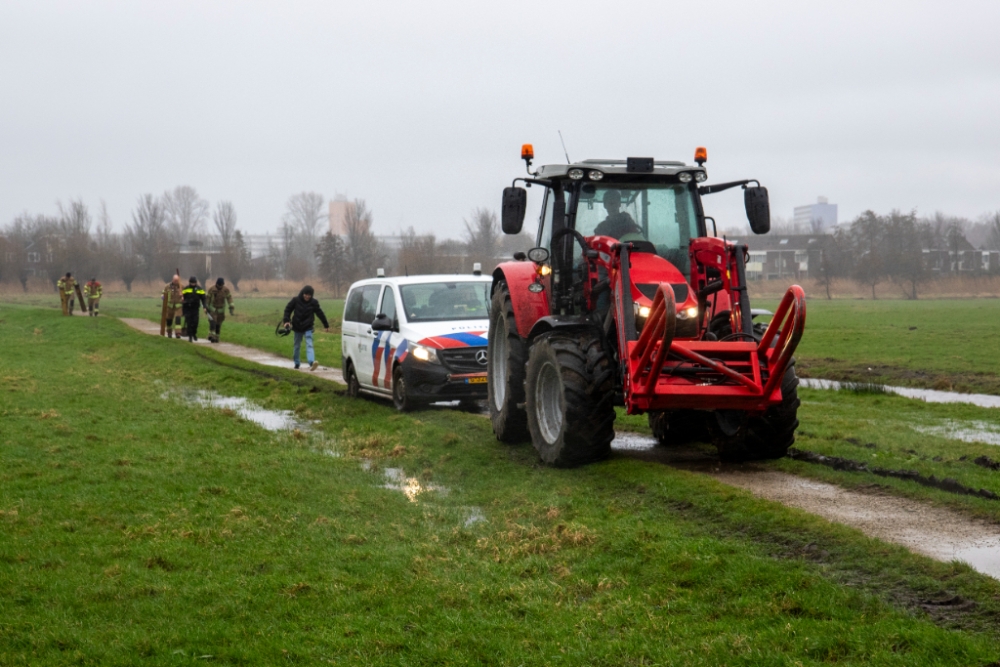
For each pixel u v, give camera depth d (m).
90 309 40.50
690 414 10.28
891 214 93.69
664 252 9.87
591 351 9.09
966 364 20.83
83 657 5.07
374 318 15.10
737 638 4.94
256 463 10.23
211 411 14.45
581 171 9.70
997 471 8.71
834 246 95.81
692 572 5.97
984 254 117.75
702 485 7.76
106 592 6.05
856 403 14.88
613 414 9.02
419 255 82.12
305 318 20.72
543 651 5.03
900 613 5.11
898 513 7.20
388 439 11.75
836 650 4.73
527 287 10.53
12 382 17.34
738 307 9.05
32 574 6.43
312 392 16.45
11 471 9.58
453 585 6.17
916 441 10.41
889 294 86.00
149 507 8.21
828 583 5.52
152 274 102.69
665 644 5.00
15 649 5.21
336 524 7.72
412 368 13.45
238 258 97.56
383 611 5.74
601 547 6.72
